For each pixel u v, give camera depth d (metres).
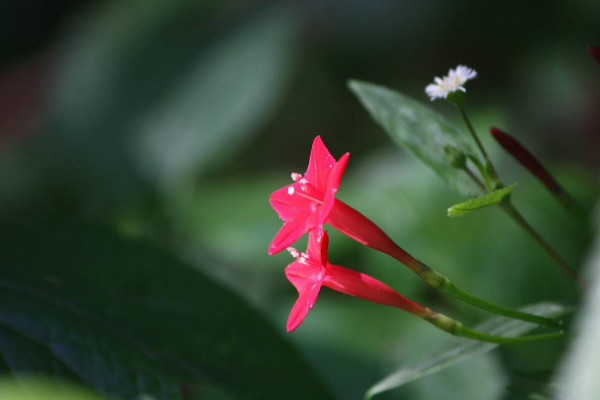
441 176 0.60
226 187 1.00
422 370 0.58
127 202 1.06
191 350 0.61
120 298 0.61
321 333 0.72
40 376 0.59
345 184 0.87
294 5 1.20
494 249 0.73
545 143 1.23
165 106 1.12
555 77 1.25
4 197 1.19
